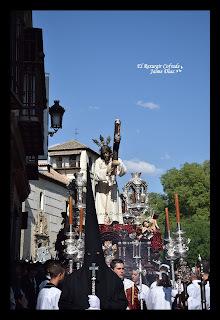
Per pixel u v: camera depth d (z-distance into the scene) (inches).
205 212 1199.6
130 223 358.3
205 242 818.8
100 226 349.7
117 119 378.6
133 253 332.2
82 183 376.8
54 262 196.2
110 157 383.6
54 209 1337.4
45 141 522.6
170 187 1215.6
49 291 189.6
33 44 347.9
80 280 173.5
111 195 380.2
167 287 197.3
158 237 342.3
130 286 207.8
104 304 171.8
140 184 363.3
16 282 225.1
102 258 175.9
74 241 235.5
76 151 1421.0
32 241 1205.7
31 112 365.7
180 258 193.5
